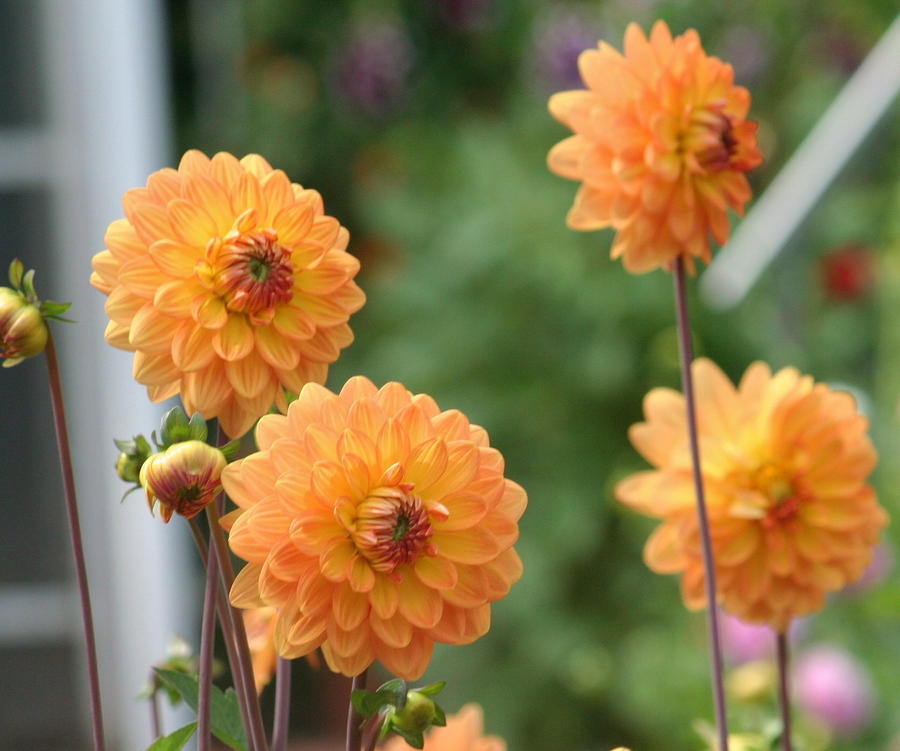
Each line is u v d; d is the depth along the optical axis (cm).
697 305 367
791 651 227
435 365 390
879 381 304
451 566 110
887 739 245
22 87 301
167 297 112
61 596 303
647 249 123
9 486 299
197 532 112
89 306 304
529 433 386
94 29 302
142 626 305
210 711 113
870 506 127
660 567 129
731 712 154
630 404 384
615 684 355
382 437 110
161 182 113
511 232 383
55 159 304
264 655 123
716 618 121
